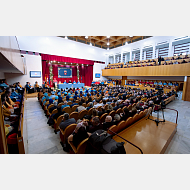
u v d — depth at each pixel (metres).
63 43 17.12
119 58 22.42
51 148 3.08
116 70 19.59
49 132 3.95
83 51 19.89
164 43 15.53
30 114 5.70
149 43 17.23
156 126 4.05
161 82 15.23
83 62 19.86
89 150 2.24
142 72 15.37
